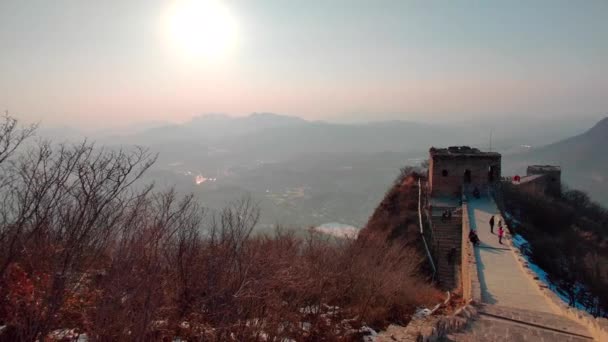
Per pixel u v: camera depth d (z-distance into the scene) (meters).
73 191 9.27
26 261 8.88
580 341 12.43
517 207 44.31
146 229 10.30
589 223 48.34
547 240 34.53
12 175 8.98
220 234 12.40
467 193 41.38
